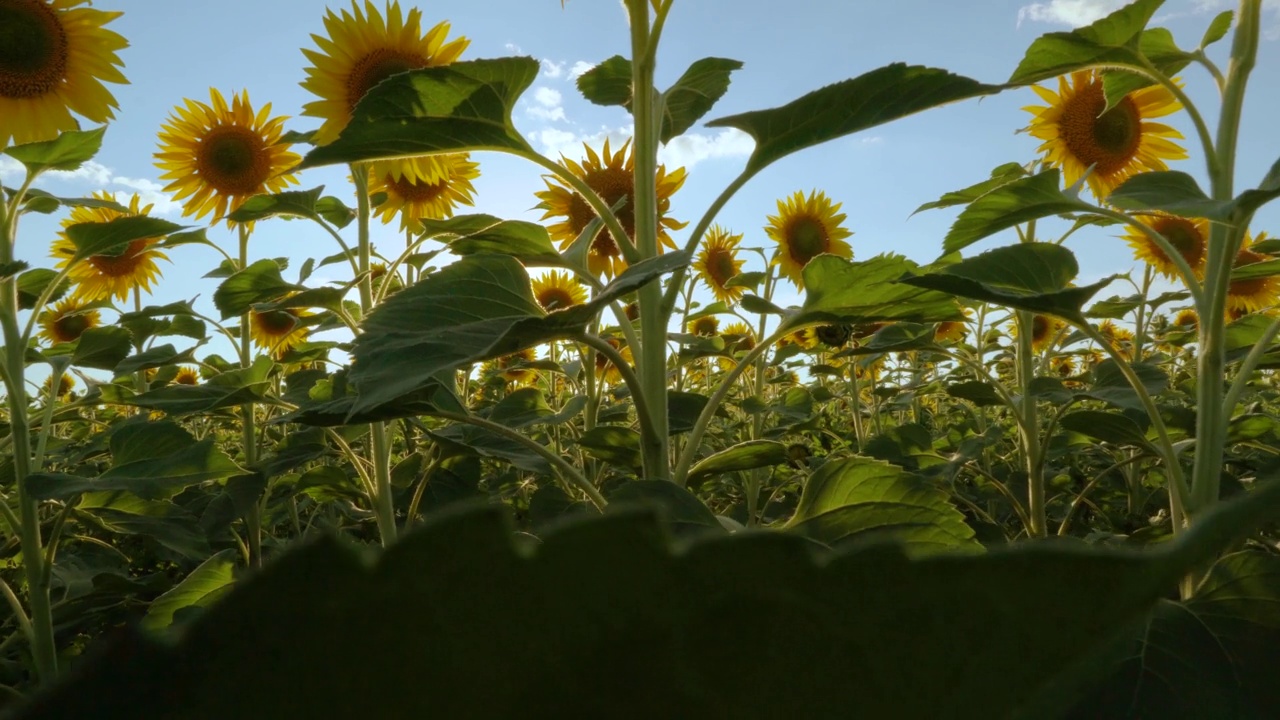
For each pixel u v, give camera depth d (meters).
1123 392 0.93
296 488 1.00
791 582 0.08
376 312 0.53
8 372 0.82
